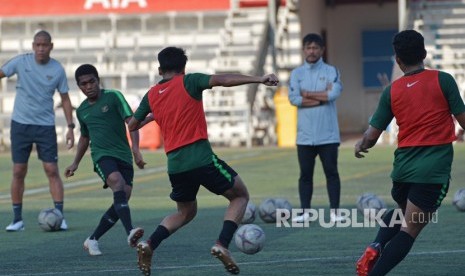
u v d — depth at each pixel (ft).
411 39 56.85
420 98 56.13
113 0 260.01
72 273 67.56
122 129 77.36
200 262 71.00
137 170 164.86
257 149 207.62
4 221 101.30
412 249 74.28
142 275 66.03
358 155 59.67
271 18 232.94
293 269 66.90
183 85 61.16
